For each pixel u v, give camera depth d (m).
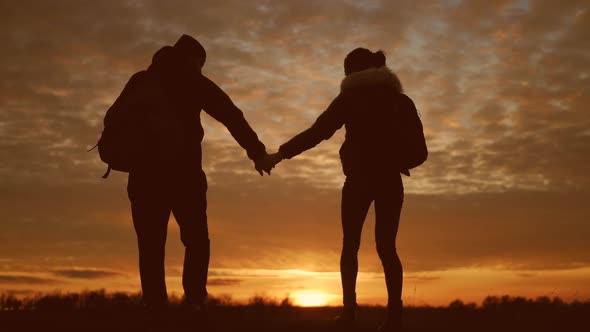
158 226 4.62
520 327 5.43
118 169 4.71
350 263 4.95
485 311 6.35
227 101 4.90
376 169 4.90
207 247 4.80
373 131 4.93
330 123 5.05
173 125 4.62
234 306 6.52
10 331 4.82
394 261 4.93
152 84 4.72
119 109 4.67
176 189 4.63
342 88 5.08
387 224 4.94
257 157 5.14
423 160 4.98
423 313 6.28
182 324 4.63
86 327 4.88
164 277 4.66
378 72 5.01
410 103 5.07
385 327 4.90
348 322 4.89
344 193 4.99
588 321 5.55
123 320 5.16
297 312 6.28
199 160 4.76
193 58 4.88
